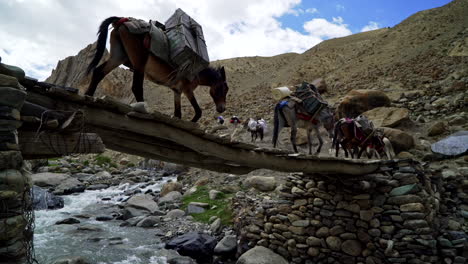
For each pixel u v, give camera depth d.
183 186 13.36
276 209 7.60
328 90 23.78
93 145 2.44
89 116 2.53
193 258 7.13
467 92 14.22
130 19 3.75
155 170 18.67
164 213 10.23
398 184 6.43
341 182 6.82
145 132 2.96
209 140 3.68
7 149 1.81
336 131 8.72
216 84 4.65
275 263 6.68
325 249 6.75
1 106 1.79
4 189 1.72
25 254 1.88
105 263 6.43
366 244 6.43
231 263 7.19
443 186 8.02
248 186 10.84
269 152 4.49
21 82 2.09
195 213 9.71
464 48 21.30
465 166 9.17
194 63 3.89
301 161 5.12
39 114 2.18
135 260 6.68
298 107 8.30
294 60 58.50
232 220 8.63
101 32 3.60
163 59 3.76
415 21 39.84
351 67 31.53
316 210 7.07
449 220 7.01
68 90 2.25
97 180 16.16
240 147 4.09
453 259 6.05
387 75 22.38
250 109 23.66
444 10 38.81
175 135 3.23
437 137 11.87
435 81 17.62
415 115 14.12
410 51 27.92
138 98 3.72
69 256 6.29
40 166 17.19
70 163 19.12
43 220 9.42
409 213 6.15
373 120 13.47
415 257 5.96
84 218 10.04
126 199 12.70
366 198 6.57
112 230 8.77
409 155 10.59
